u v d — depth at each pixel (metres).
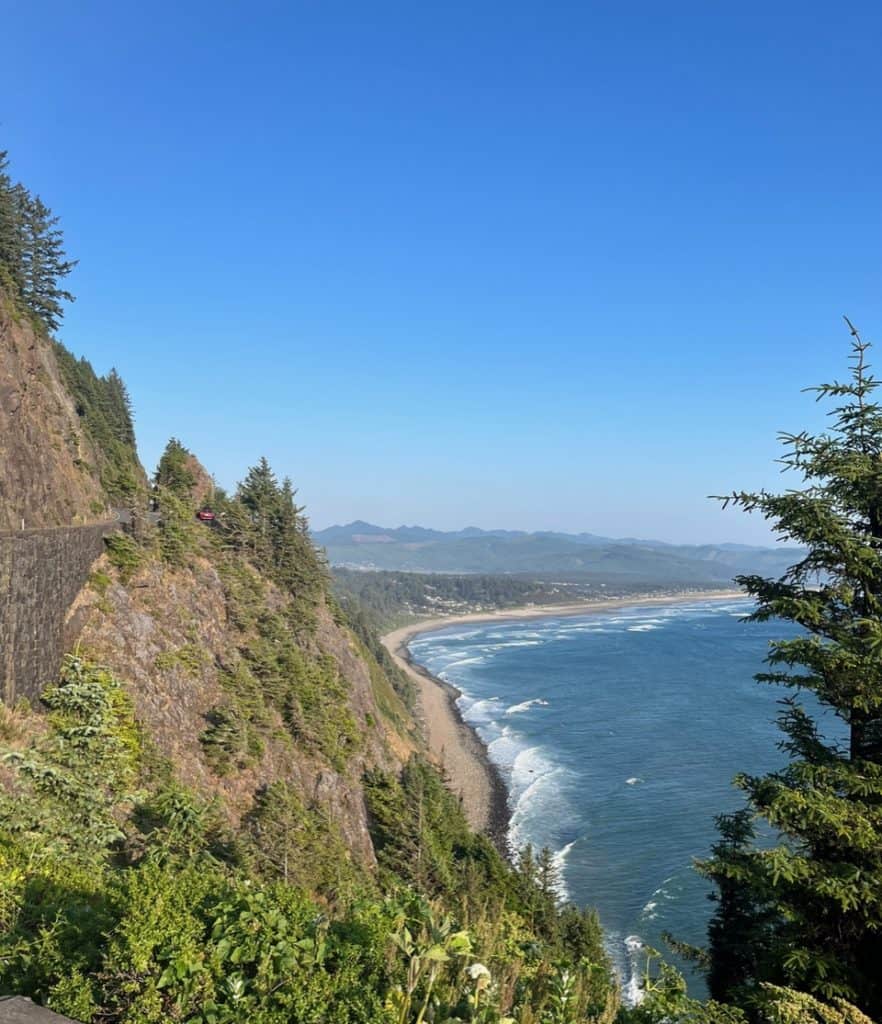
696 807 63.22
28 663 26.19
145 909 6.84
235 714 40.59
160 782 27.09
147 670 35.50
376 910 8.35
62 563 30.72
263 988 6.61
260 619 52.03
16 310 46.12
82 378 87.25
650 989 10.03
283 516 65.69
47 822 17.38
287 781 42.34
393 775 60.28
